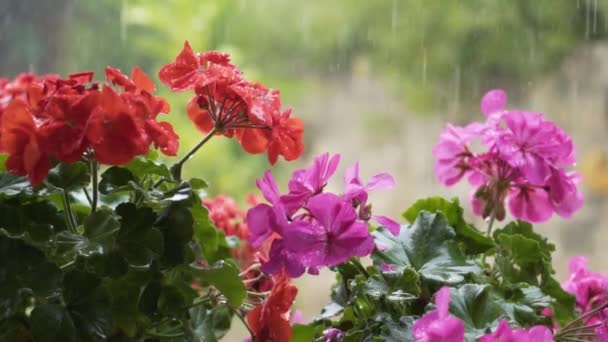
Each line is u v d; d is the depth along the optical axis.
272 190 1.32
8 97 1.74
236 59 4.07
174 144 1.31
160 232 1.30
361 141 5.41
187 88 1.34
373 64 5.32
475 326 1.30
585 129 4.94
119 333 1.33
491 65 5.05
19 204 1.32
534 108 5.03
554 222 4.41
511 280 1.42
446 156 1.49
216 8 4.11
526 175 1.42
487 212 1.46
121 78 1.31
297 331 1.41
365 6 5.20
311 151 5.38
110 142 1.26
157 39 4.23
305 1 5.16
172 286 1.33
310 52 5.27
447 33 5.05
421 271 1.37
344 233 1.30
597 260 4.16
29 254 1.28
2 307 1.27
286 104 4.88
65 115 1.25
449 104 5.19
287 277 1.34
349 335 1.36
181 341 1.36
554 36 4.91
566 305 1.44
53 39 4.35
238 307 1.37
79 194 1.40
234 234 1.58
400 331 1.31
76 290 1.28
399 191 5.02
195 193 1.35
